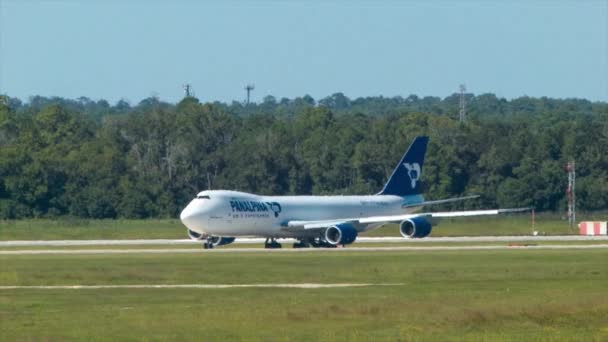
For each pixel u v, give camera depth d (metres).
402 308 153.12
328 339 131.00
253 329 137.50
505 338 133.25
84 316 149.12
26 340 130.50
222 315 147.75
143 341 129.75
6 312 154.25
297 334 134.12
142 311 153.75
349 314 148.00
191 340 130.25
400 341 130.38
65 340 130.75
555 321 144.25
